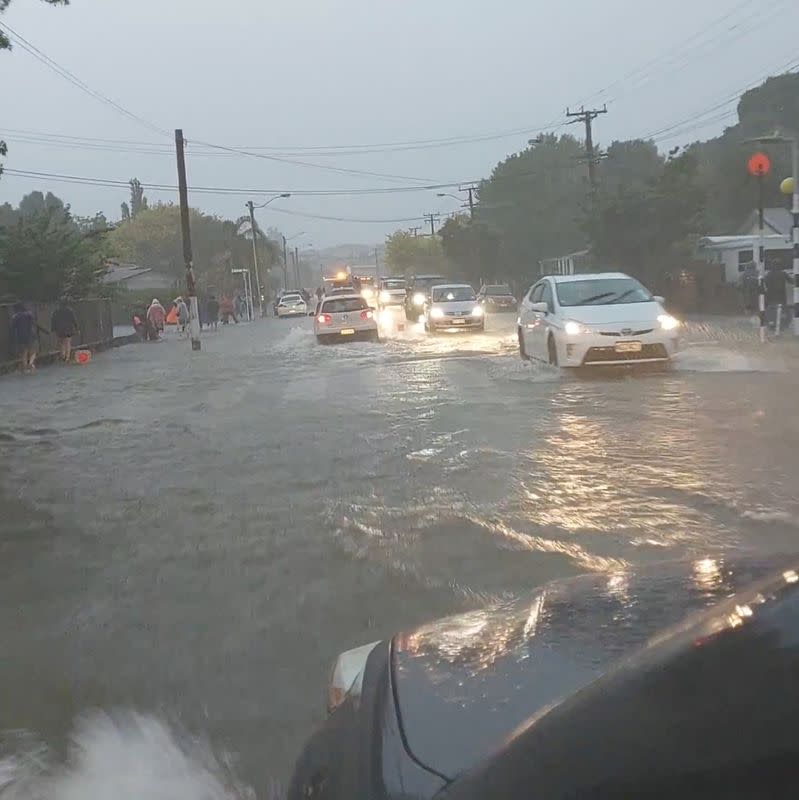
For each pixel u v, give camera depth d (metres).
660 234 37.34
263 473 9.77
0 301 29.77
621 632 2.77
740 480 8.30
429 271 110.81
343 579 6.28
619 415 12.06
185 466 10.42
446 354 22.81
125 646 5.39
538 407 13.08
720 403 12.59
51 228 34.44
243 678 4.89
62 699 4.75
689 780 1.78
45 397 18.45
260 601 5.97
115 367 25.70
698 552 6.41
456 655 2.83
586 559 6.39
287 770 3.96
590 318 16.06
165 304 67.00
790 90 62.38
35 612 6.00
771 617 2.10
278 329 43.59
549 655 2.68
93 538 7.65
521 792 1.97
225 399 16.31
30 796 3.83
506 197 75.75
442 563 6.47
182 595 6.18
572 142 79.62
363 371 19.75
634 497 7.91
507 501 7.99
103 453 11.58
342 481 9.14
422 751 2.30
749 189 55.50
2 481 10.09
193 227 99.19
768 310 24.27
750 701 1.87
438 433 11.45
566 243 70.25
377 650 3.09
